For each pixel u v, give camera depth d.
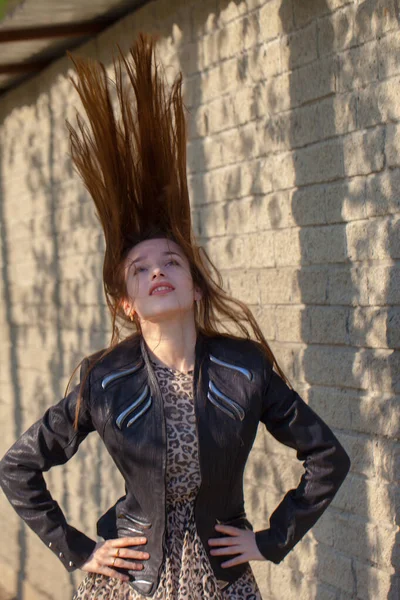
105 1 4.93
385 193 3.40
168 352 2.95
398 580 3.42
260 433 4.25
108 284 3.04
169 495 2.87
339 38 3.61
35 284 6.68
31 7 4.91
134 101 3.22
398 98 3.32
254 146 4.20
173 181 3.00
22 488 3.00
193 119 4.66
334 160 3.67
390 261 3.40
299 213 3.90
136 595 2.90
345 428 3.68
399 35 3.31
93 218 5.76
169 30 4.84
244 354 2.96
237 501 2.97
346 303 3.64
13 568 7.01
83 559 3.00
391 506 3.45
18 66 6.33
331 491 2.86
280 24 3.97
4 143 7.18
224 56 4.39
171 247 2.95
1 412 7.38
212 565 2.88
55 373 6.39
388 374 3.44
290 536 2.87
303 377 3.92
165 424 2.84
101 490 5.77
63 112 6.11
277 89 4.01
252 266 4.24
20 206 6.93
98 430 2.91
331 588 3.78
